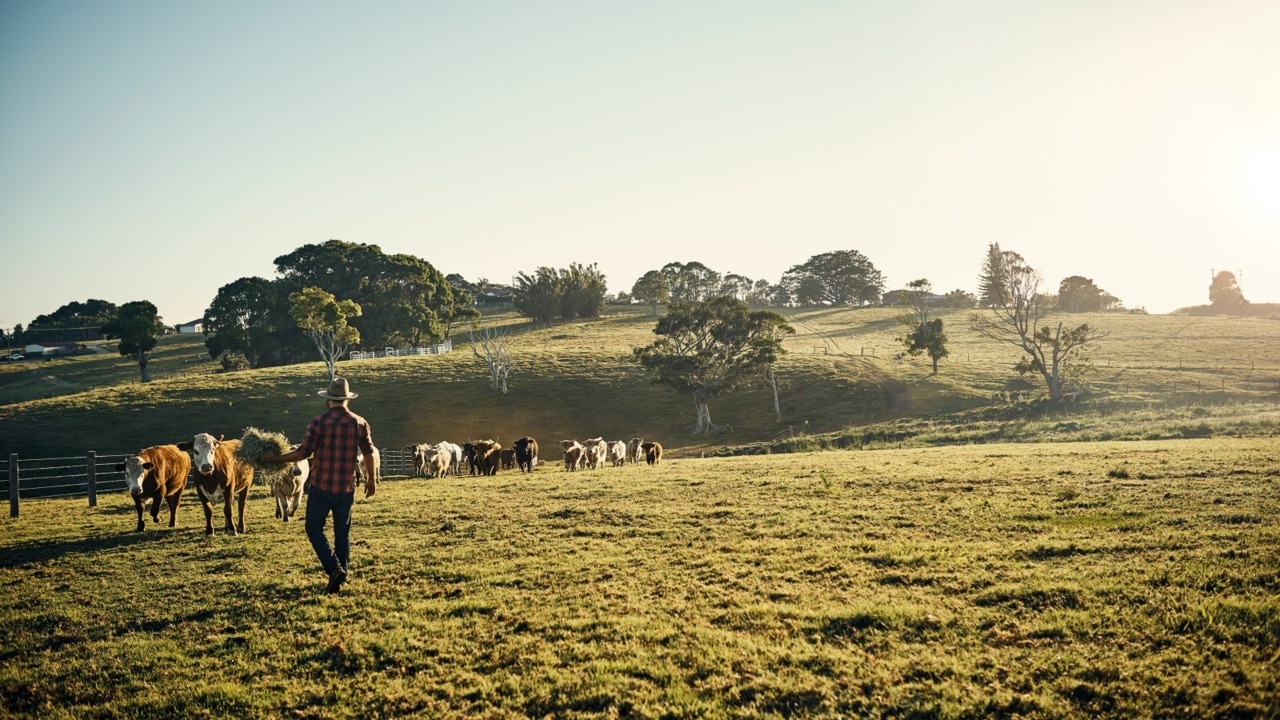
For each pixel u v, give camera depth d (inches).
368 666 290.2
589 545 472.1
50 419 2539.4
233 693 271.0
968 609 306.7
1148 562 354.3
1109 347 3924.7
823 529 479.8
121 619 368.8
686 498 658.2
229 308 4224.9
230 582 418.3
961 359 3678.6
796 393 3090.6
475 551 466.0
